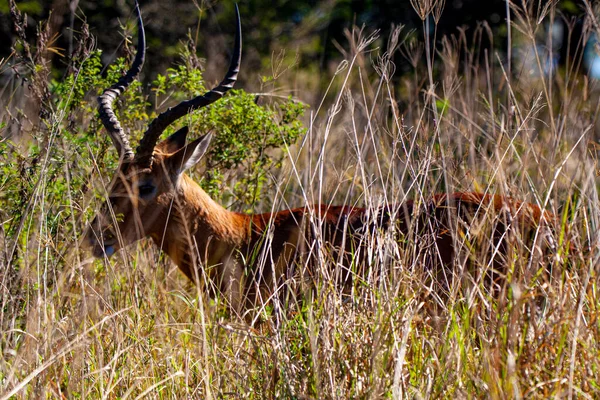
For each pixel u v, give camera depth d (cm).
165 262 1016
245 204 1090
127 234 914
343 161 1151
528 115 766
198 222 934
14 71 1003
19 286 809
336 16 2273
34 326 727
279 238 931
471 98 1335
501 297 627
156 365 729
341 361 642
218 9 2227
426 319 711
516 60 1888
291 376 646
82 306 778
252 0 2256
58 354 648
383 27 2217
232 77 919
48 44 1031
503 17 2125
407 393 621
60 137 888
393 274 700
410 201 901
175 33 2084
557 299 631
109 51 1962
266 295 881
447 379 624
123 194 909
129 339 762
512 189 724
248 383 670
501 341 618
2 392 635
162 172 923
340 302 696
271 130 1069
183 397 687
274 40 2227
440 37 2142
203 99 910
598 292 679
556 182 762
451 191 809
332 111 797
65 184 880
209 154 1069
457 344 646
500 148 802
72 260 830
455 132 1080
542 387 593
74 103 1005
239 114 1056
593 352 620
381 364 626
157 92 1105
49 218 870
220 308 850
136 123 1113
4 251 802
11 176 872
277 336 671
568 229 680
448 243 851
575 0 2011
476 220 758
